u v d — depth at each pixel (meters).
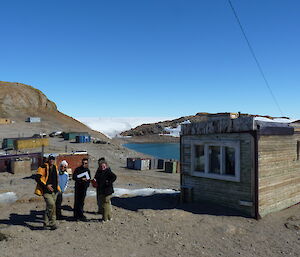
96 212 9.06
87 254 5.80
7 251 5.73
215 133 9.80
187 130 10.91
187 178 11.01
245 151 8.92
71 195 12.46
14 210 9.30
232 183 9.33
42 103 128.50
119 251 6.06
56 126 98.88
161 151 83.19
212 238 7.05
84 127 122.19
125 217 8.53
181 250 6.27
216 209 9.41
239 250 6.41
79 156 20.88
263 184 8.84
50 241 6.41
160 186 18.22
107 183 7.96
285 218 8.66
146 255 5.94
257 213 8.54
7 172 21.36
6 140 45.28
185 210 9.53
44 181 7.02
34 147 45.38
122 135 176.38
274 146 9.34
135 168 30.30
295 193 10.26
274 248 6.56
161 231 7.38
